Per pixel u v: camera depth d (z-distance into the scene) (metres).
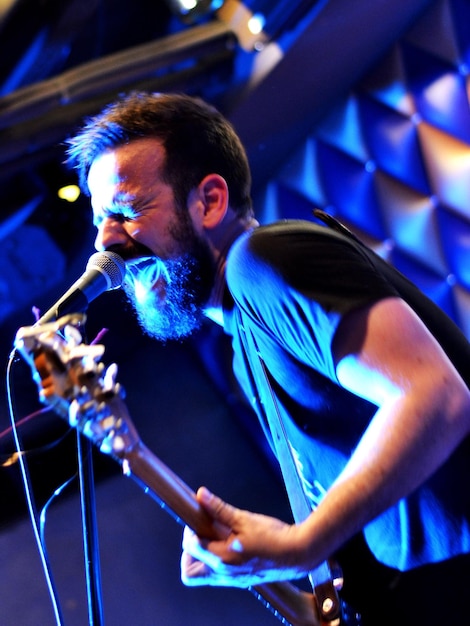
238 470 3.33
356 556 1.20
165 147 1.20
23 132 2.61
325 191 3.38
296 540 0.93
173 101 1.26
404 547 1.15
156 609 2.92
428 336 1.00
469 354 1.21
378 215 3.25
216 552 0.94
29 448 3.06
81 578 2.93
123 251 1.18
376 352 0.97
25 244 2.96
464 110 3.01
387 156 3.20
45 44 2.46
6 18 2.30
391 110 3.19
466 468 1.11
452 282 3.11
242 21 2.88
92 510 1.09
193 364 3.52
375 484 0.92
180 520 0.97
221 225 1.22
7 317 3.09
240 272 1.06
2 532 2.97
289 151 3.47
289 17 2.82
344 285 1.01
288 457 1.21
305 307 1.01
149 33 2.87
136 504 3.10
